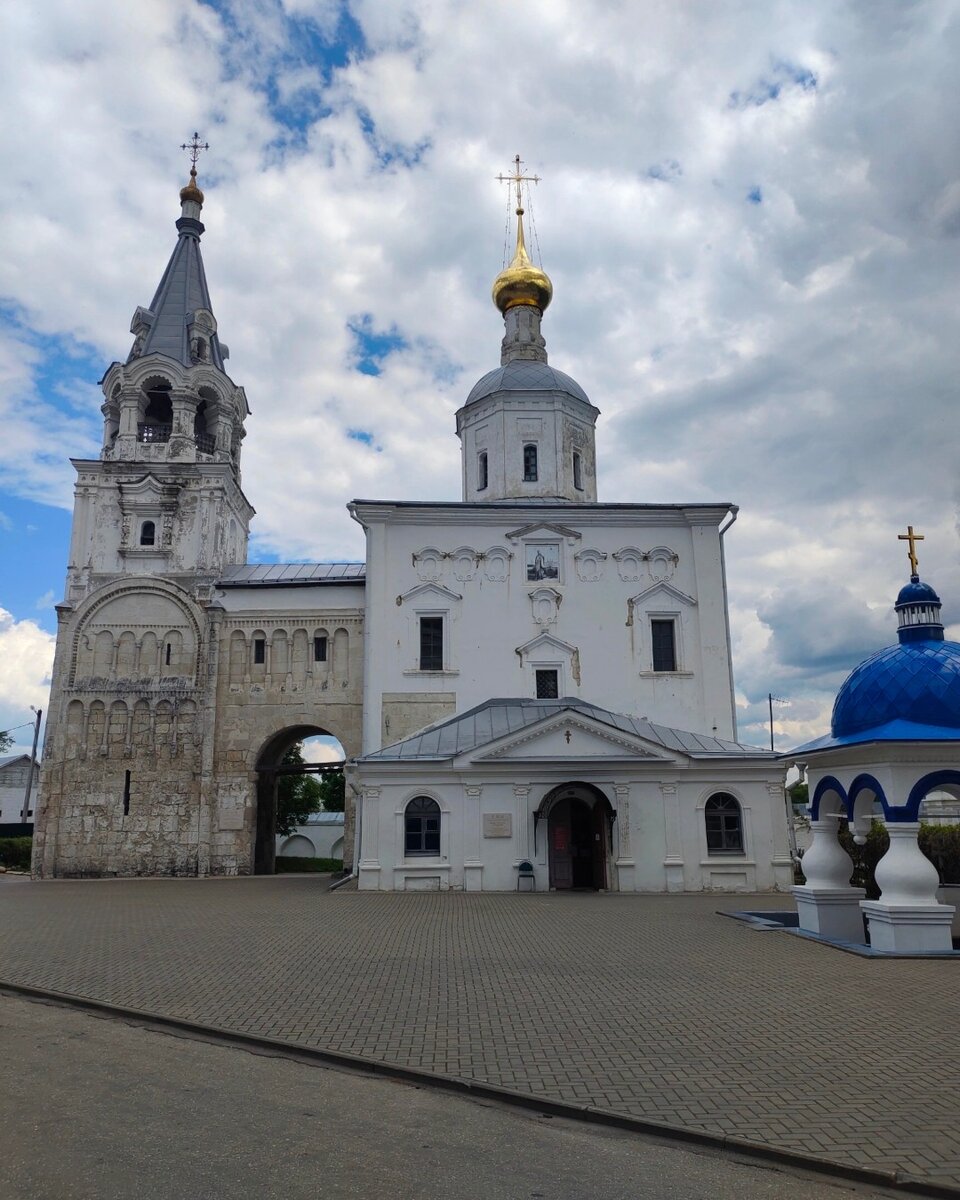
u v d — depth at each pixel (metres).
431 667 37.78
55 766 38.91
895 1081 9.48
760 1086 9.33
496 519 39.03
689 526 39.53
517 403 44.03
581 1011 12.55
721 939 19.27
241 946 18.33
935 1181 7.04
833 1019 12.18
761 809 32.19
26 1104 8.77
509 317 47.94
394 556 38.50
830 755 20.11
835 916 19.81
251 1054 10.76
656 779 31.94
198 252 48.34
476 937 19.50
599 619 38.38
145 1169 7.13
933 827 25.50
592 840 32.06
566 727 31.98
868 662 20.03
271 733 39.31
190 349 44.62
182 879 37.00
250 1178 6.98
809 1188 7.12
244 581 40.53
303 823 63.38
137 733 39.31
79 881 36.44
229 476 42.75
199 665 39.94
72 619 40.34
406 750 32.75
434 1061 10.14
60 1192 6.66
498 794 31.62
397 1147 7.76
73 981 14.73
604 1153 7.75
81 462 41.97
